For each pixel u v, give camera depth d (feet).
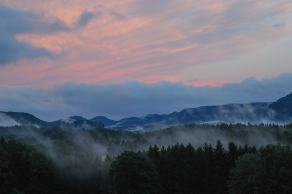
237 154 523.29
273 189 375.86
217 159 518.37
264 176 381.81
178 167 505.66
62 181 520.83
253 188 381.60
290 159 391.86
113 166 471.21
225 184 497.05
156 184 467.93
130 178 452.35
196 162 512.22
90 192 526.98
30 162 501.97
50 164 518.37
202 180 501.15
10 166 486.38
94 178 532.32
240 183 392.06
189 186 499.92
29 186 485.97
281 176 379.35
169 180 499.51
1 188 462.60
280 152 400.47
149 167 468.75
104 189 499.10
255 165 390.01
